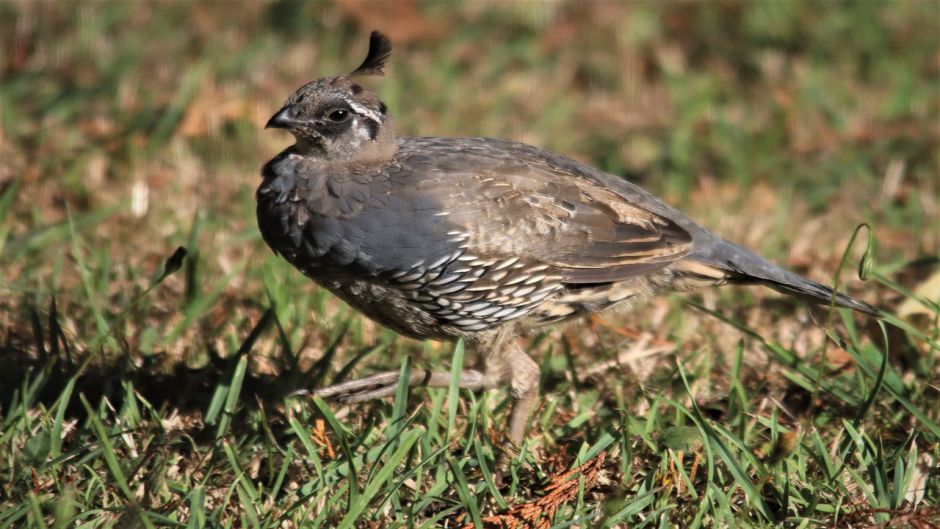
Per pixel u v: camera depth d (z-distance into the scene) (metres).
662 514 7.25
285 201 8.27
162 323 9.66
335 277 8.32
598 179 9.05
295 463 7.75
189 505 7.27
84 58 14.48
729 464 7.41
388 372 8.32
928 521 7.14
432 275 8.14
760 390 9.04
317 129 8.20
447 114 13.91
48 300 9.84
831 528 7.28
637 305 9.33
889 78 15.06
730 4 16.05
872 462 7.73
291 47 15.20
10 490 7.25
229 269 10.59
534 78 15.04
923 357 9.30
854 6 16.02
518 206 8.25
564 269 8.41
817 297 8.91
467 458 7.80
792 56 15.52
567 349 9.03
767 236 11.69
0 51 14.58
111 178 12.27
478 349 8.55
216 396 8.22
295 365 8.70
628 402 8.83
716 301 10.52
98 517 7.08
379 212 8.05
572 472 7.45
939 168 13.02
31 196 11.56
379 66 8.70
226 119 13.34
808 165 13.16
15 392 7.93
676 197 12.66
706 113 14.17
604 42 15.71
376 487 7.16
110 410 8.40
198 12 15.70
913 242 11.65
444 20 15.99
